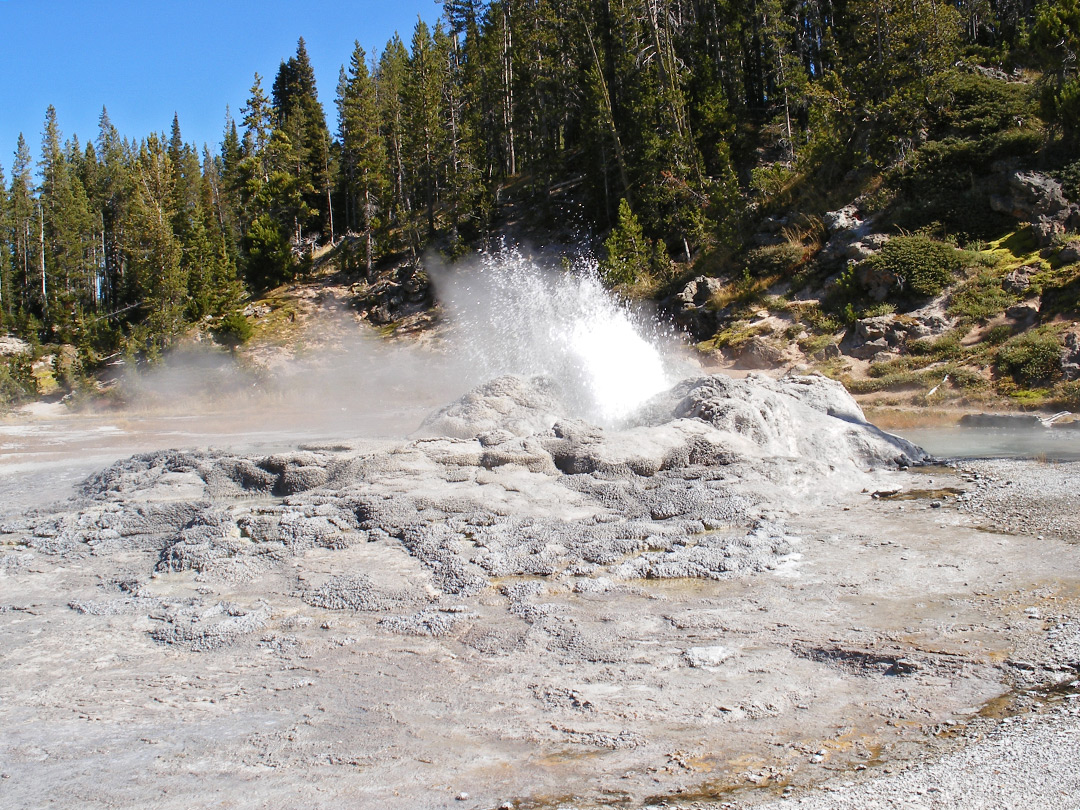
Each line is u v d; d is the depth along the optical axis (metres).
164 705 5.29
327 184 63.25
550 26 51.31
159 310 46.91
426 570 7.80
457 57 63.97
